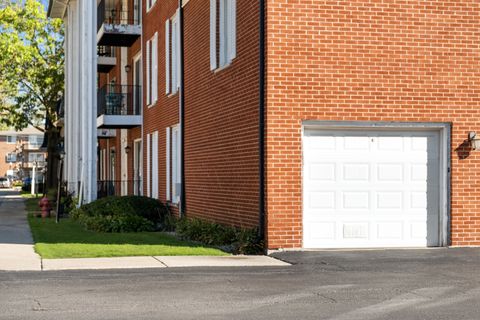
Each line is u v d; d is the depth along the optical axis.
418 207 14.29
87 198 25.27
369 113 13.87
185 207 19.98
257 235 13.66
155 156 24.52
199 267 11.60
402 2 14.02
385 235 14.15
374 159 14.11
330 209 13.93
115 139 33.97
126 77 30.95
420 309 8.16
